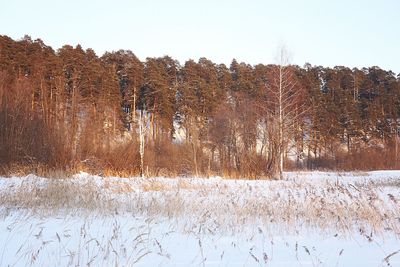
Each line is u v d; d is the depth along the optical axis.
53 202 8.89
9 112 21.36
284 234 6.74
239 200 10.23
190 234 6.61
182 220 7.73
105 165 23.00
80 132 24.48
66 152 21.56
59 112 27.25
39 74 34.62
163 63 50.88
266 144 26.31
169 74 50.06
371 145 49.94
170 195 10.04
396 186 16.86
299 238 6.42
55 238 6.13
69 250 5.11
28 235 6.29
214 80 48.69
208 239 6.27
